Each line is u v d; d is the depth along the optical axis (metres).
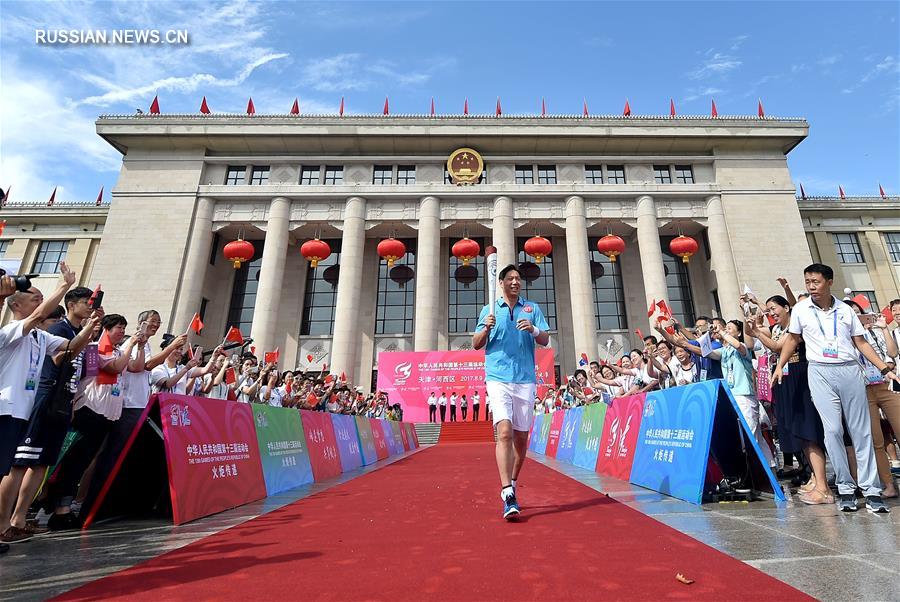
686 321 27.59
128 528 3.67
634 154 28.75
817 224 28.86
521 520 3.43
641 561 2.31
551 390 19.94
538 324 3.96
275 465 5.66
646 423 5.46
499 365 3.80
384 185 26.91
